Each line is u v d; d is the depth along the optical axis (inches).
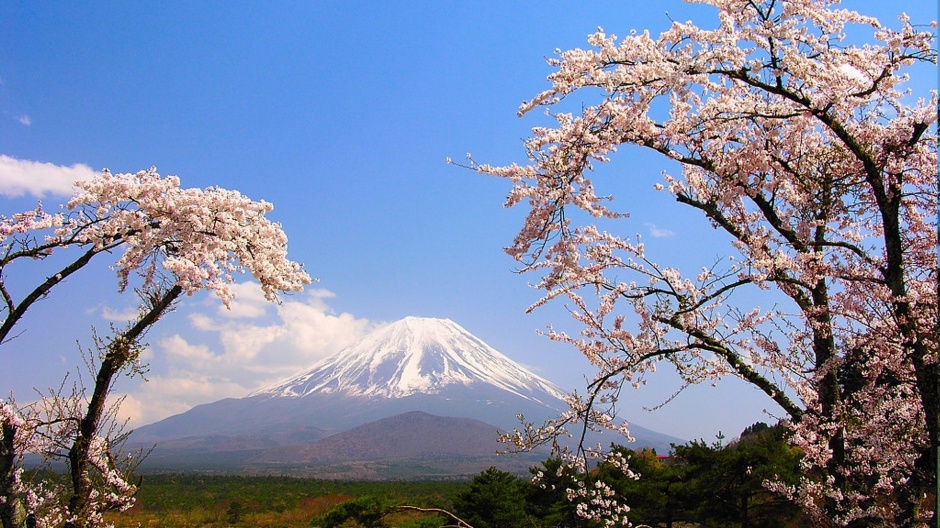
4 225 234.4
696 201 273.6
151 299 275.4
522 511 665.0
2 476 225.6
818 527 249.4
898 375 227.1
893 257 205.3
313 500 1584.6
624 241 283.7
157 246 267.4
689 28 219.0
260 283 290.5
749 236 252.8
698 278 279.4
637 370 275.3
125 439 261.1
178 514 1305.4
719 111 229.5
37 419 239.3
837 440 245.8
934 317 197.3
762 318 263.3
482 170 232.7
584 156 227.5
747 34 205.8
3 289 231.9
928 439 206.5
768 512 537.6
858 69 222.8
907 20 211.9
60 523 249.1
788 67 206.7
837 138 254.8
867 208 255.1
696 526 664.4
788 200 271.0
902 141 229.5
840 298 235.8
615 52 223.3
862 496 226.5
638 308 263.7
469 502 699.4
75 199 244.4
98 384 253.9
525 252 232.7
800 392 248.8
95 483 259.6
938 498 126.6
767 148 257.4
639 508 570.6
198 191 269.9
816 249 263.0
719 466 554.3
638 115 228.8
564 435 282.8
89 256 246.7
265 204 280.2
